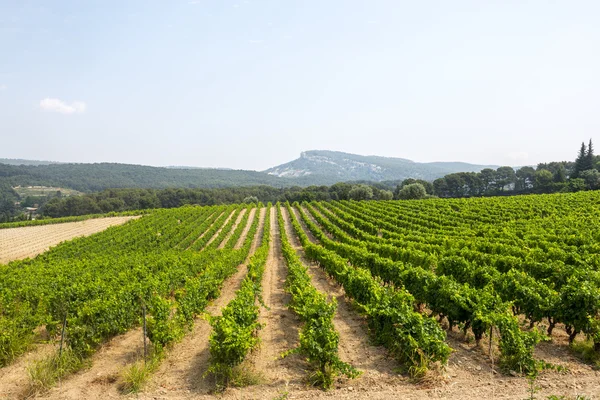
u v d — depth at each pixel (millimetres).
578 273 14094
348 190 118062
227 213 74375
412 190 98562
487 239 27688
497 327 10383
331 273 23094
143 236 48031
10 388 9766
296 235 53094
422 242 30297
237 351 9555
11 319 13172
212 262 25203
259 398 8750
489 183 143750
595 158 115375
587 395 8227
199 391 9227
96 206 109375
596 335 9977
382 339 11406
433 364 9812
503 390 8609
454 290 12117
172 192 129750
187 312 13570
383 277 18906
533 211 46000
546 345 11312
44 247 48469
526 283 13352
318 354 9305
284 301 18891
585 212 42312
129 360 11562
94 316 12117
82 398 9055
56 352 10797
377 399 8422
